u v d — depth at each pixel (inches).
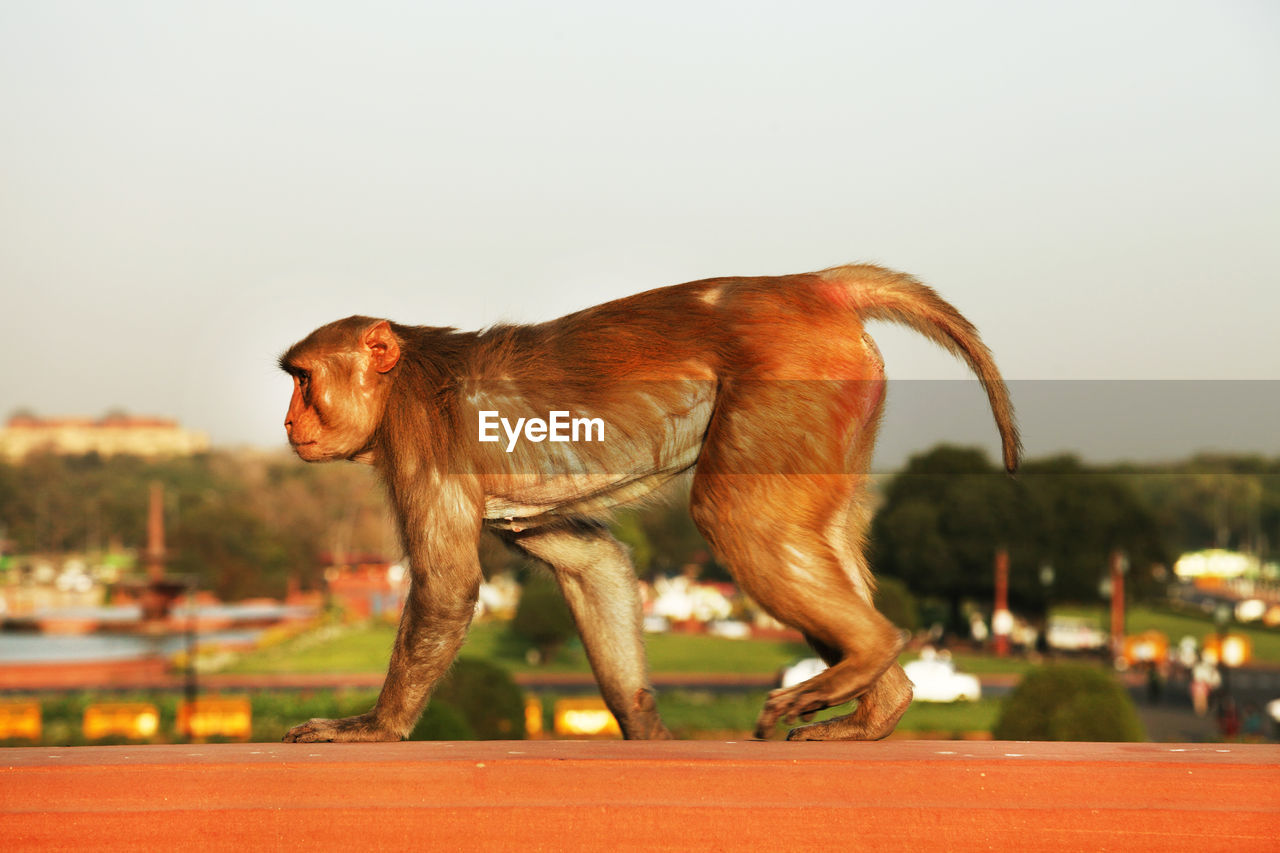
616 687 215.6
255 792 145.7
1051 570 2492.6
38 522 5034.5
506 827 143.9
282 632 2709.2
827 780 147.3
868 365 195.9
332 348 204.2
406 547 200.4
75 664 2049.7
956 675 1518.2
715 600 3134.8
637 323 200.4
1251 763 151.2
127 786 145.7
